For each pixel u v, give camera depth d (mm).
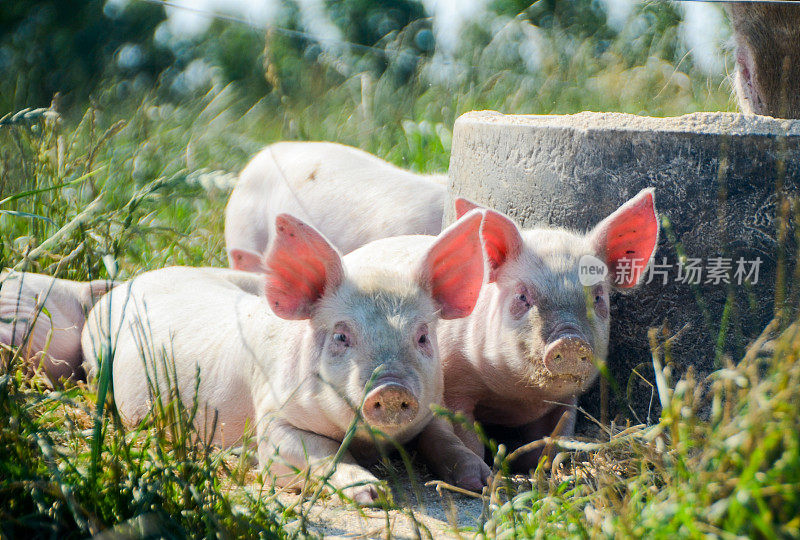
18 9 39844
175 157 17594
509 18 28844
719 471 4980
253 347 8352
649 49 21594
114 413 6273
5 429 6250
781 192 7344
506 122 9289
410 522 6535
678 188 8211
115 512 5824
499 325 8414
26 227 11797
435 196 11992
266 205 13828
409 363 7211
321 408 7492
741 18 10125
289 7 38781
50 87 32406
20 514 5836
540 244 8383
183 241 13398
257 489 7273
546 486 6848
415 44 32500
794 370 5027
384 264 8578
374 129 20156
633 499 5391
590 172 8539
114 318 9844
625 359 8680
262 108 23422
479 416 9477
